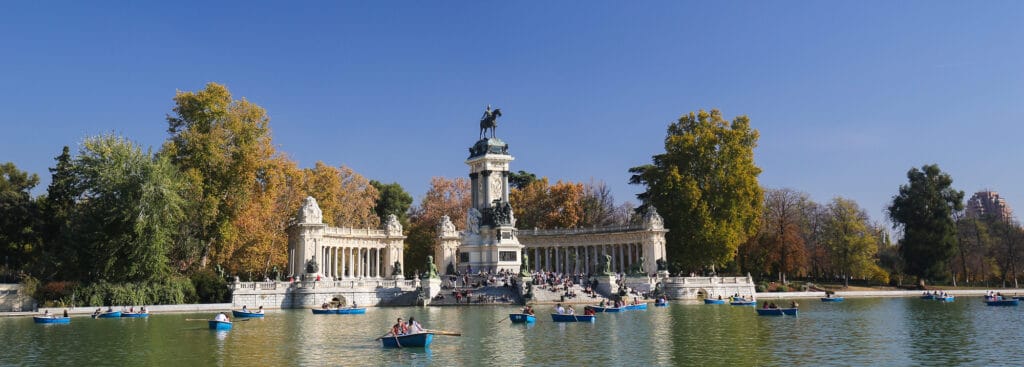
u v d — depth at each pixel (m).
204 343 47.00
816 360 39.28
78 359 40.53
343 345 45.62
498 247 105.69
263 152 94.88
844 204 126.81
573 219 127.62
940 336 50.19
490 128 112.69
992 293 87.12
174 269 84.31
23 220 88.62
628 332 52.31
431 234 129.38
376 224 130.62
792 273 135.50
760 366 37.28
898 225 127.69
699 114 108.12
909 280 134.62
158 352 42.88
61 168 89.06
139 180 76.94
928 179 124.31
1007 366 37.47
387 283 89.62
